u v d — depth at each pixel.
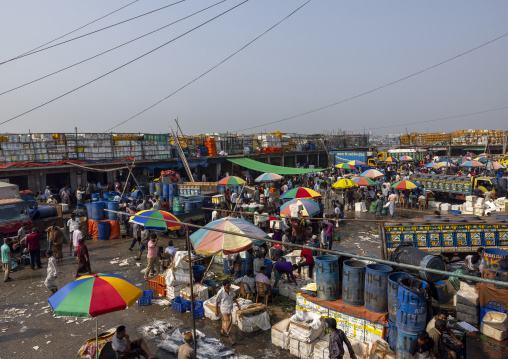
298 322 7.98
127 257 15.48
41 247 17.36
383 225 12.13
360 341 7.45
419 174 30.41
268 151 45.03
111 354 6.86
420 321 6.55
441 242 12.12
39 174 24.86
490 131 65.50
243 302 9.65
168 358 7.85
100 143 28.50
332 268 8.38
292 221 16.62
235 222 10.60
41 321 9.78
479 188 26.19
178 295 10.81
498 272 9.26
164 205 19.27
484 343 8.15
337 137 66.50
